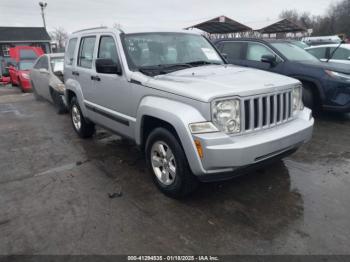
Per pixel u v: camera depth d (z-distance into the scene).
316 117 6.91
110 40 4.51
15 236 2.99
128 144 5.59
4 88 15.31
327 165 4.38
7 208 3.50
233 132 3.09
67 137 6.17
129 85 3.96
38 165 4.73
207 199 3.54
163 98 3.43
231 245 2.76
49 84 8.48
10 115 8.43
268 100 3.29
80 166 4.63
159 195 3.67
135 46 4.27
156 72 3.92
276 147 3.23
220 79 3.49
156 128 3.60
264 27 27.16
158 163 3.70
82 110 5.48
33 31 38.00
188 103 3.13
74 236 2.96
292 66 6.66
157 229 3.02
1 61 18.84
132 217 3.23
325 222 3.05
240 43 7.70
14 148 5.58
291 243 2.76
